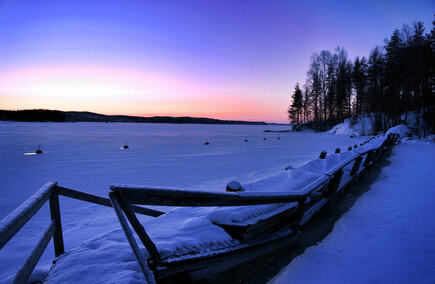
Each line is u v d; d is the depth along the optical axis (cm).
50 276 152
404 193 486
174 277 160
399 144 1947
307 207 325
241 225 209
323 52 5581
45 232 175
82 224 459
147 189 142
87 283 143
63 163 1341
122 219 138
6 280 224
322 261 233
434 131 2786
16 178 973
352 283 198
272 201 230
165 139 3416
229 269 191
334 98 5662
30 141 2856
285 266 223
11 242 373
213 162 1379
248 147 2358
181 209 264
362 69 4881
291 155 1705
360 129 4306
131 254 177
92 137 3684
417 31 3275
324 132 5369
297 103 7312
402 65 3428
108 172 1087
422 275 209
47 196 186
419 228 314
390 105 3853
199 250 179
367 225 327
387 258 239
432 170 738
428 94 3266
